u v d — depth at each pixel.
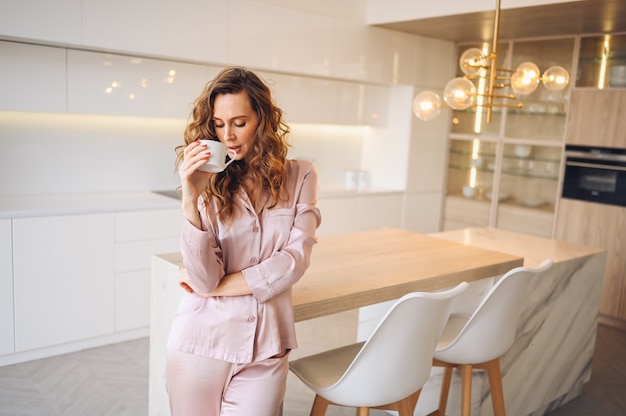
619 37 4.62
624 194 4.64
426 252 2.74
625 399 3.51
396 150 5.57
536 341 3.10
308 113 4.88
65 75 3.59
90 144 4.21
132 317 3.92
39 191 4.03
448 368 2.63
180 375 1.67
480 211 5.66
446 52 5.59
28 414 2.93
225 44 4.09
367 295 2.12
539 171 5.23
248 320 1.63
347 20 4.75
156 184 4.57
